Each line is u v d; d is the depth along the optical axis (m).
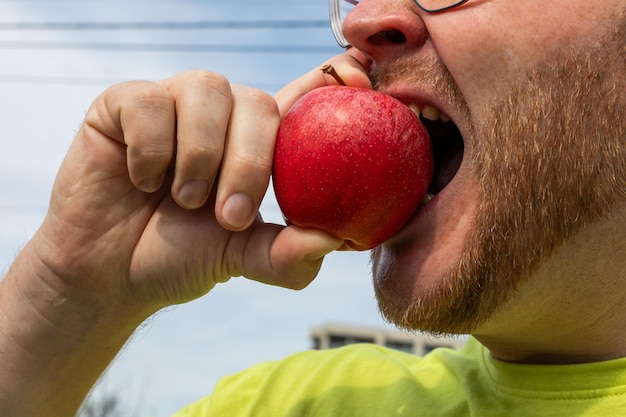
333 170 0.40
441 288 0.43
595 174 0.43
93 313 0.46
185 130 0.40
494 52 0.43
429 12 0.44
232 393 0.55
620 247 0.43
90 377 0.47
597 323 0.45
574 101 0.43
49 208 0.46
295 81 0.48
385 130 0.41
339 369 0.54
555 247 0.43
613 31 0.43
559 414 0.44
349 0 0.54
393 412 0.49
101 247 0.44
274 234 0.42
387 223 0.42
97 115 0.44
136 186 0.42
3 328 0.46
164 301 0.45
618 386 0.43
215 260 0.43
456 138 0.47
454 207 0.43
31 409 0.46
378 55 0.46
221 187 0.41
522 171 0.43
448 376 0.51
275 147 0.42
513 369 0.47
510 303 0.44
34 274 0.46
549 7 0.43
